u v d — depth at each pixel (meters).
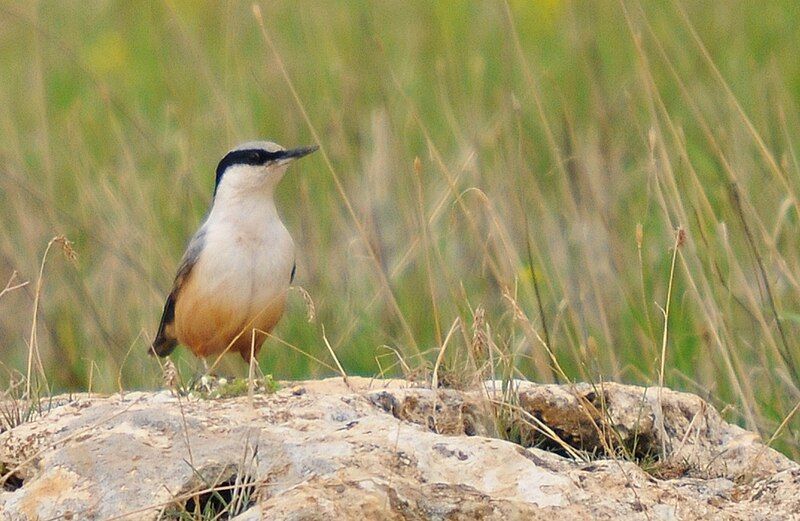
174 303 10.61
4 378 12.26
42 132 15.05
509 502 6.41
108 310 12.81
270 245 10.30
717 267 10.76
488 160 13.60
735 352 10.13
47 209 13.47
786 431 9.87
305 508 6.10
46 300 13.06
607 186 12.74
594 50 14.20
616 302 11.73
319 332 12.23
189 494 6.46
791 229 11.70
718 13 16.34
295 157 10.34
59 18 19.16
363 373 11.67
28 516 6.64
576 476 6.88
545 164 13.88
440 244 12.60
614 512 6.57
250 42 17.33
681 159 11.96
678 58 14.78
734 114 12.99
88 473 6.80
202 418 7.32
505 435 8.06
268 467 6.77
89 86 16.98
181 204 13.72
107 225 13.57
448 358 9.88
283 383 9.05
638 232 9.98
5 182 13.90
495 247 11.14
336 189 13.68
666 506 6.70
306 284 12.79
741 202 11.40
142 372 11.84
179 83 16.52
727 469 8.02
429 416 8.06
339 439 6.98
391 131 13.48
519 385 8.50
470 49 16.30
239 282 10.16
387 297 11.60
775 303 11.09
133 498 6.62
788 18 16.83
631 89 14.45
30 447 7.36
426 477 6.75
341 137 13.84
